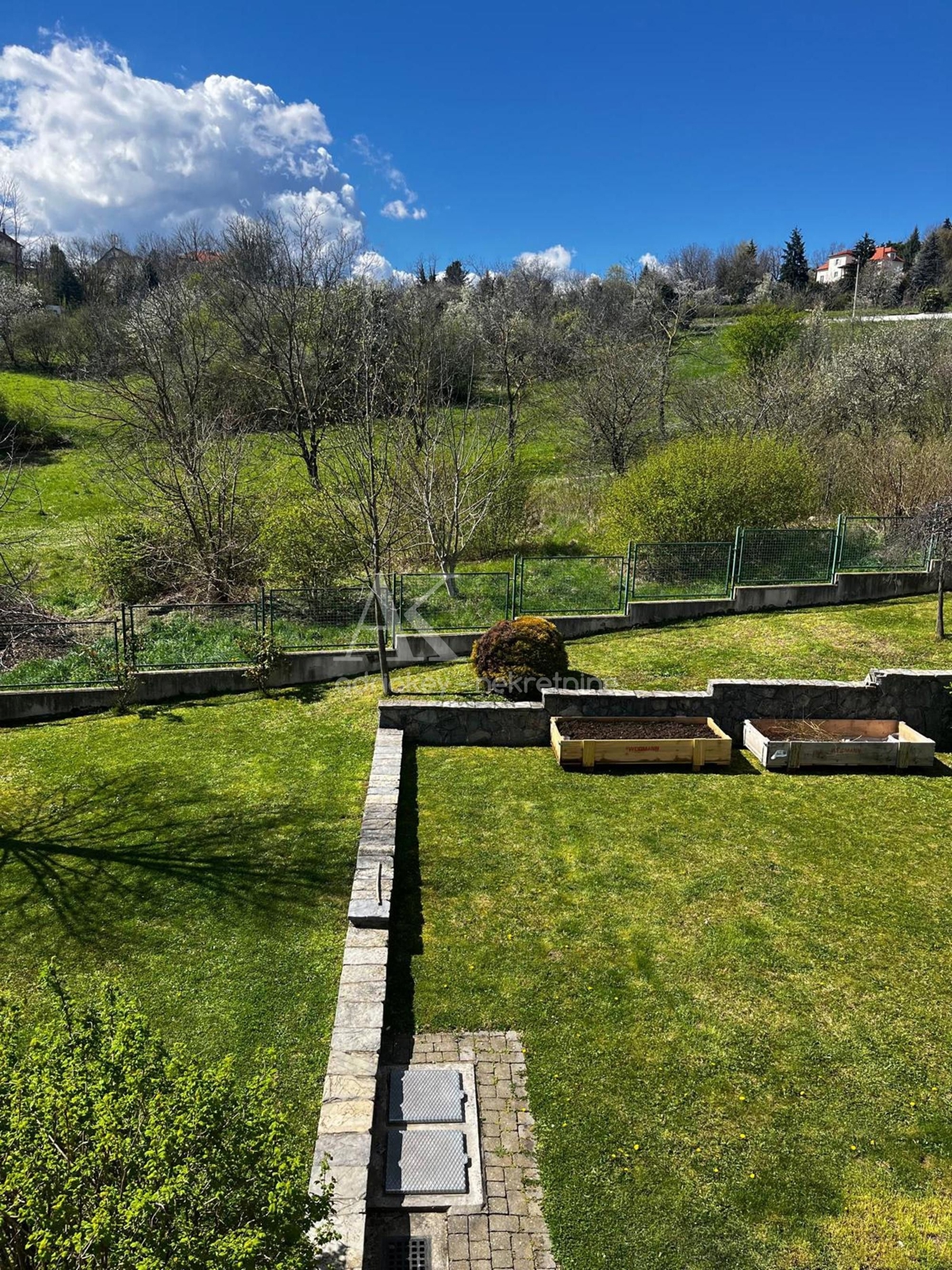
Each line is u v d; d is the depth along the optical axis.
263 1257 2.91
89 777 9.38
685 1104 5.02
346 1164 4.35
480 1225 4.28
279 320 25.53
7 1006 3.97
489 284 43.03
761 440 18.70
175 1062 3.36
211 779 9.30
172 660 12.25
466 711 10.39
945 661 12.70
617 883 7.35
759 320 34.88
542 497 23.59
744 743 10.47
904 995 6.00
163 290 23.61
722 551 15.12
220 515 16.03
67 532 21.66
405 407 17.45
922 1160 4.68
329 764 9.73
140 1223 2.74
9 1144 2.88
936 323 35.50
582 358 33.06
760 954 6.42
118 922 6.73
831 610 15.31
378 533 12.36
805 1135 4.82
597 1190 4.46
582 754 9.66
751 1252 4.15
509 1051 5.42
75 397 28.38
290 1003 5.78
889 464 19.91
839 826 8.48
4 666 11.70
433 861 7.66
